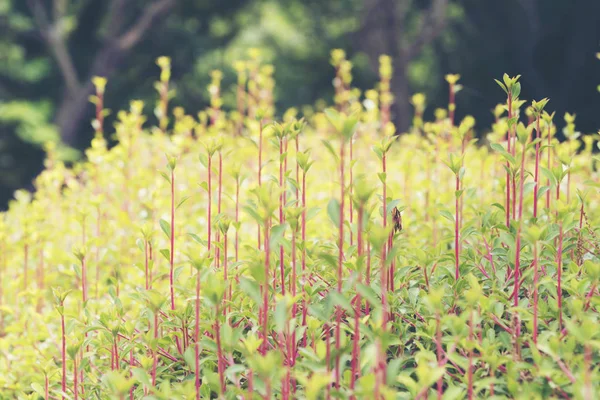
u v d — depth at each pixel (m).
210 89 5.58
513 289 2.61
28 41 20.06
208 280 2.38
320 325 2.51
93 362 3.20
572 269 2.48
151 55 20.81
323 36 23.30
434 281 2.71
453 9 20.70
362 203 1.99
